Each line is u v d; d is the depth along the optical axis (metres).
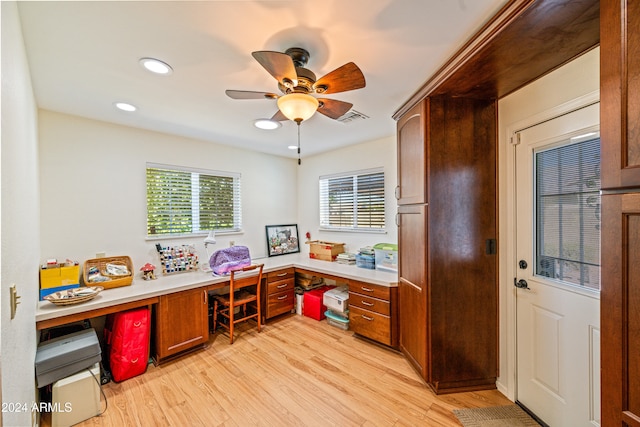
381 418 1.81
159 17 1.27
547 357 1.71
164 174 3.11
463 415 1.83
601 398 0.92
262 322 3.40
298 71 1.57
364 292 2.87
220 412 1.87
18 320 1.15
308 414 1.85
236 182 3.84
